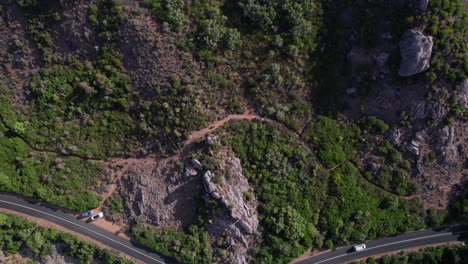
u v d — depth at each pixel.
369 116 80.69
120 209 80.38
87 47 74.56
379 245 83.19
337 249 83.19
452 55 73.06
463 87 75.75
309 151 81.50
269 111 79.06
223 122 79.38
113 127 78.19
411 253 83.00
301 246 82.25
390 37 73.81
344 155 81.56
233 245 80.06
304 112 80.56
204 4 74.62
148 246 79.69
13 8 72.31
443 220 83.12
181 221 80.31
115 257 79.19
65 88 75.88
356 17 76.88
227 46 75.44
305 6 75.44
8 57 74.62
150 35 72.81
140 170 79.94
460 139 80.62
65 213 80.25
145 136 78.44
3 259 77.81
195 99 75.94
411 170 82.06
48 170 78.81
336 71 80.12
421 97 77.00
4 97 76.00
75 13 72.75
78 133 78.25
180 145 78.31
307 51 78.50
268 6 75.00
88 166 79.44
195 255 79.56
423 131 80.19
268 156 79.19
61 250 79.88
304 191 81.88
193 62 75.31
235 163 78.25
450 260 82.25
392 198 81.94
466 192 82.44
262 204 81.50
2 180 77.00
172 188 79.25
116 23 72.62
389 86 77.75
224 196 76.44
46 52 74.44
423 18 70.31
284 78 78.50
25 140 78.06
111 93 75.88
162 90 75.50
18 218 78.50
